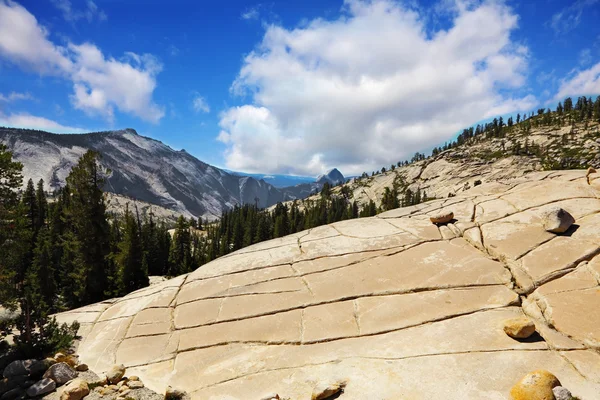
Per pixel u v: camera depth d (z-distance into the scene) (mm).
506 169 167500
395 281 12078
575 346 7703
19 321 11148
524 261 11383
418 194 142625
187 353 10336
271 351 9742
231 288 13641
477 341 8383
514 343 8086
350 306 11211
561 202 14516
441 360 7871
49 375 8992
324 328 10320
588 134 170250
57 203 70250
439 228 15703
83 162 30562
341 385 7535
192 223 158500
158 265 62469
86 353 11281
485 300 10203
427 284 11516
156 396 8148
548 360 7375
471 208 16734
